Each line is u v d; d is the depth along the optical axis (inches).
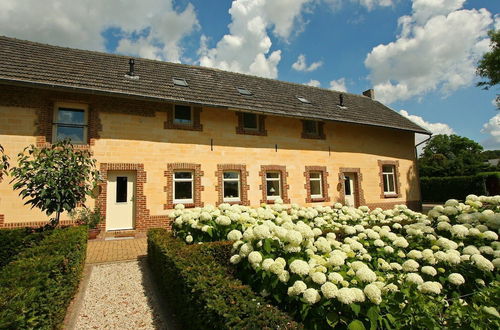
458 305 89.5
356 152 596.1
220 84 532.1
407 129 637.3
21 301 98.3
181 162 430.6
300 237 121.1
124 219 398.0
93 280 220.8
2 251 228.1
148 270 242.7
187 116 454.9
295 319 96.7
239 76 605.0
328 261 109.9
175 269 152.3
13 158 341.1
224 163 462.6
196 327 116.6
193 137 444.5
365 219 236.5
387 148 642.2
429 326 80.4
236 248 144.2
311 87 700.0
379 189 615.2
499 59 686.5
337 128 581.3
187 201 436.5
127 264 258.5
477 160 1621.6
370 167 610.2
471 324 79.6
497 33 695.1
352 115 603.8
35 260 143.0
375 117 643.5
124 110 403.5
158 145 418.6
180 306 143.0
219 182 454.3
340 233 206.8
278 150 512.7
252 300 100.1
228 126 473.7
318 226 211.0
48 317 123.2
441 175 1528.1
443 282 115.4
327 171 557.0
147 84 434.3
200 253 167.5
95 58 466.9
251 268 127.5
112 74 430.3
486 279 119.8
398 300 90.1
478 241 146.1
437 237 156.3
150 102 420.8
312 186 548.7
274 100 539.8
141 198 399.2
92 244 334.6
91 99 385.7
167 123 428.1
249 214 203.3
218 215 205.2
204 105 428.1
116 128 395.9
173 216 233.1
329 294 86.7
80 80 380.5
